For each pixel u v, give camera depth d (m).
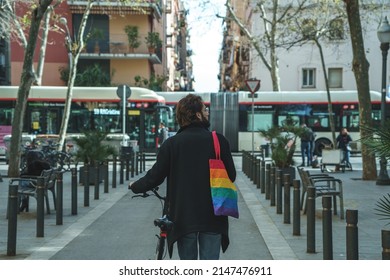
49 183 12.48
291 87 47.72
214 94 36.22
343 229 10.37
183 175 5.08
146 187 5.20
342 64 47.06
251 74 49.78
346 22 32.09
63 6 44.66
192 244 5.09
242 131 35.88
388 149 5.88
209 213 5.02
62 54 44.84
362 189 16.89
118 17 46.22
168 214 5.21
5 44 42.19
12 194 8.38
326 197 7.54
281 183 12.75
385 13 41.50
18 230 10.48
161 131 30.98
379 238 9.48
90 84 41.59
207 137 5.18
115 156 18.38
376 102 32.94
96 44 45.34
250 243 9.41
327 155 22.86
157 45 46.34
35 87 31.84
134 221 11.57
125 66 46.72
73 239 9.67
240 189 17.56
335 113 34.16
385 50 19.20
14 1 24.91
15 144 20.11
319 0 30.70
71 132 31.69
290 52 47.06
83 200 14.83
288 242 9.46
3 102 31.73
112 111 32.03
